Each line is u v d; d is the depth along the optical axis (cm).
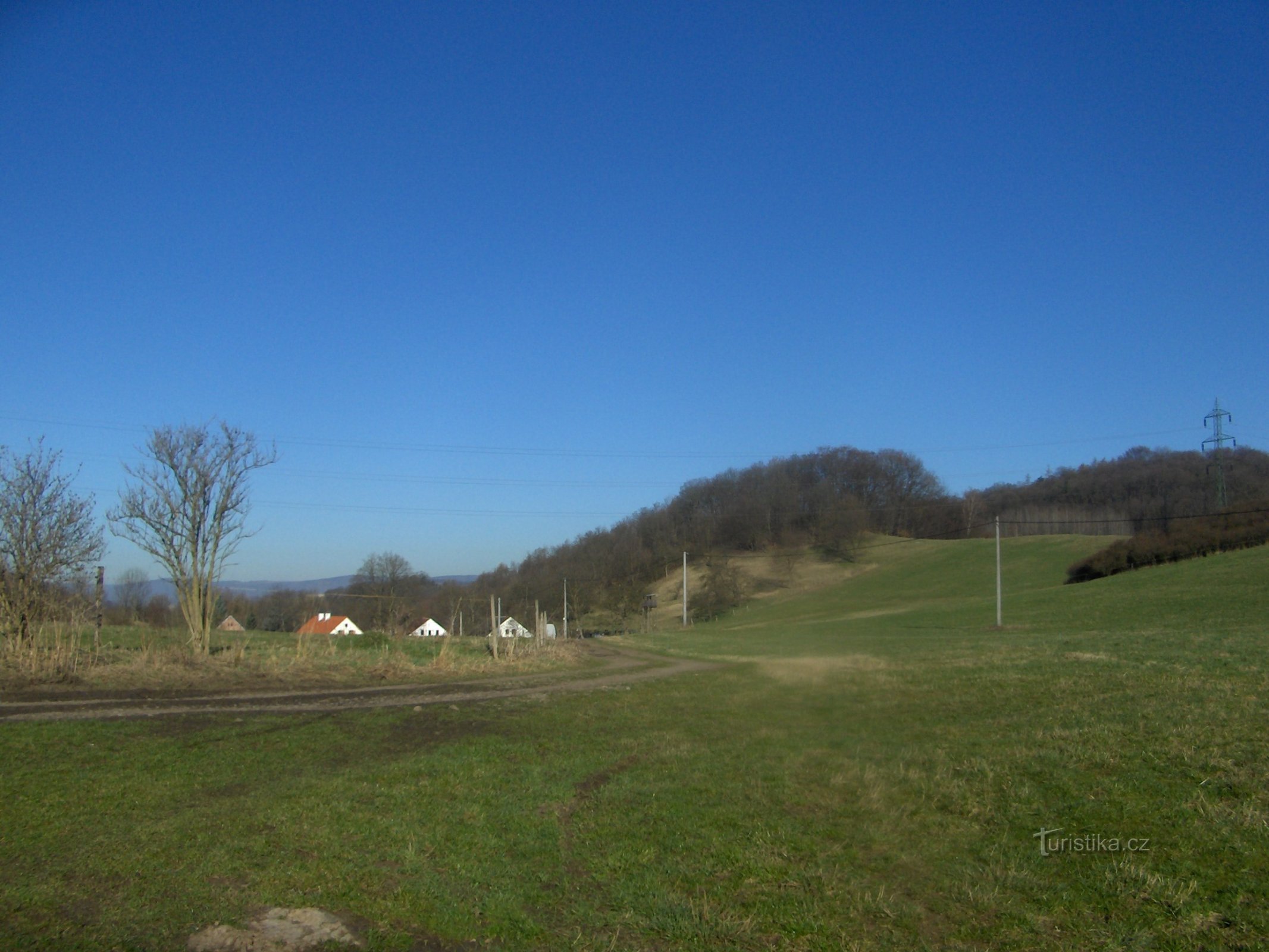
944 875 661
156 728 1310
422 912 612
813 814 834
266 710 1564
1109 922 561
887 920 587
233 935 559
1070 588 5594
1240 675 1451
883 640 3591
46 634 2092
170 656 2139
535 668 2622
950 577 6938
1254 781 784
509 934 583
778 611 6819
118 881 650
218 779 1005
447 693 1967
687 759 1146
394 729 1423
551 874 707
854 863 695
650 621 6825
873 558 7931
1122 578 5456
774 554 8112
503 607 6919
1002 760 967
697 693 1922
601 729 1457
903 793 888
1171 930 541
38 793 905
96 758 1084
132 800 896
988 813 795
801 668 2202
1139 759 902
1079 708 1252
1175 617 3738
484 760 1165
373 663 2455
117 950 530
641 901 634
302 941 558
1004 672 1780
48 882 644
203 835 769
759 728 1363
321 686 2033
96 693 1736
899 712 1391
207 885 644
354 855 729
